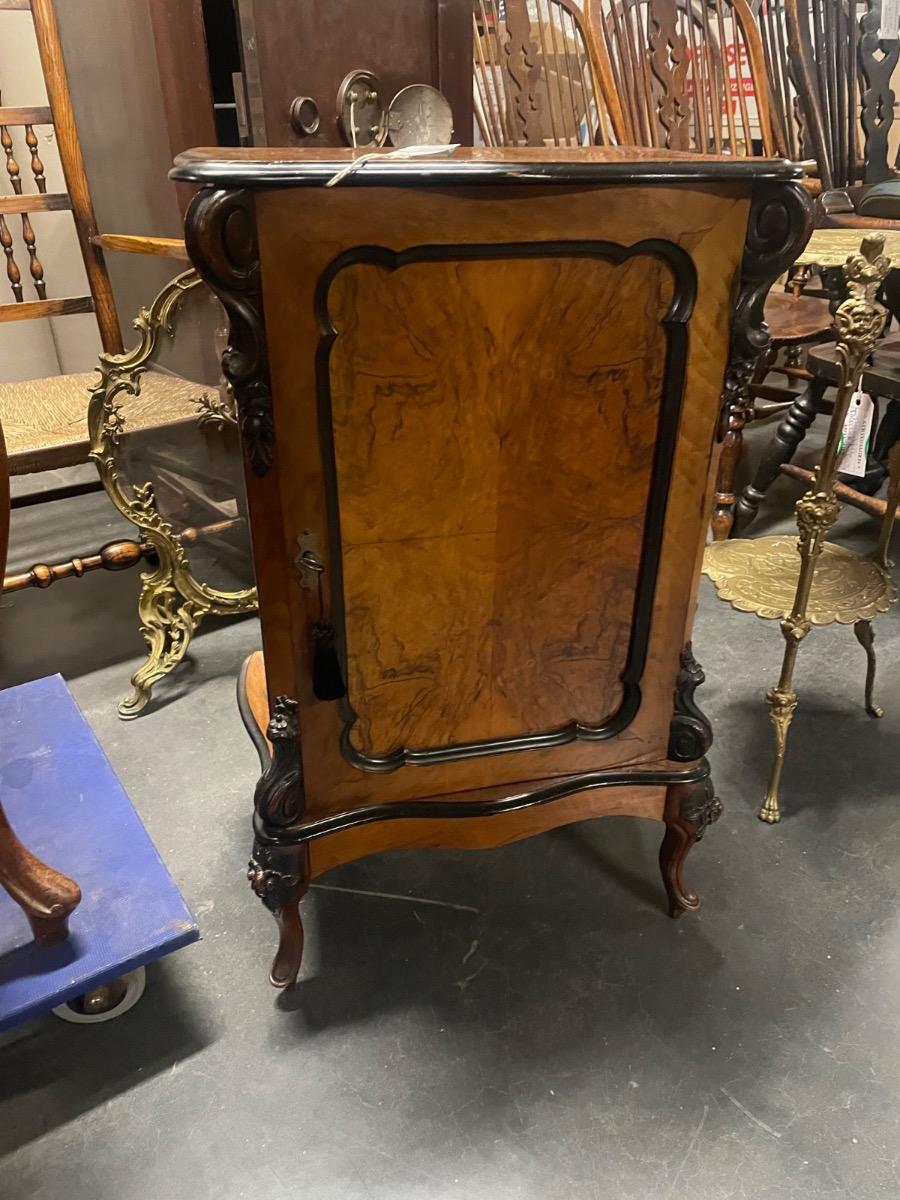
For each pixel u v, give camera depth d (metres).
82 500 2.37
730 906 1.13
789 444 1.87
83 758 1.21
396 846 0.95
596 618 0.89
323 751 0.87
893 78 2.60
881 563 1.42
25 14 2.11
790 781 1.34
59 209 1.75
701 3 1.90
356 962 1.06
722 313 0.75
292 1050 0.96
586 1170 0.84
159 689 1.60
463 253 0.67
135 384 1.39
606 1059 0.94
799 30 2.05
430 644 0.85
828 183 2.17
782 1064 0.94
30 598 1.92
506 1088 0.92
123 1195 0.83
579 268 0.70
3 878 0.87
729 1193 0.82
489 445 0.76
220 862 1.21
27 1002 0.87
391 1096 0.91
